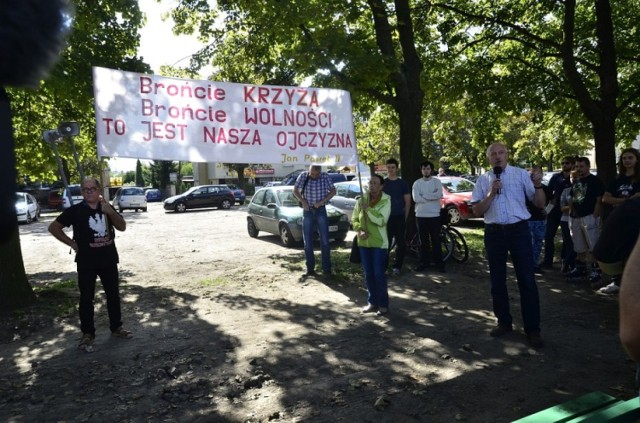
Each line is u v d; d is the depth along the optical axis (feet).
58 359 16.66
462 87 40.45
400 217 27.68
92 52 24.71
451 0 39.99
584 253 25.07
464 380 14.20
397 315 20.65
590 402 6.26
